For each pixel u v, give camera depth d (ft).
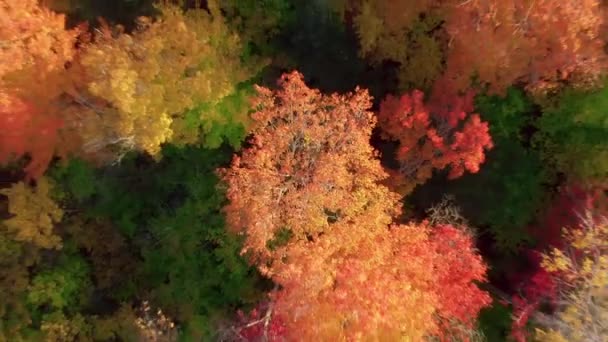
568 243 41.45
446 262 36.70
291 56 43.47
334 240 33.96
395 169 44.32
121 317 43.65
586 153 42.93
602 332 33.37
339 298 31.12
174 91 35.65
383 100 42.88
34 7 33.22
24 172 44.27
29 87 34.88
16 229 41.68
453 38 38.58
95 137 35.78
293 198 35.40
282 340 35.29
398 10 38.93
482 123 38.83
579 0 32.68
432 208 41.11
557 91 40.83
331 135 36.37
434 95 41.45
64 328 42.50
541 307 42.83
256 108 40.81
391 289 31.89
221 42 39.14
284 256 36.94
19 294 42.70
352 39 42.47
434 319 36.78
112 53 33.14
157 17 36.58
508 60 36.58
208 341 43.11
